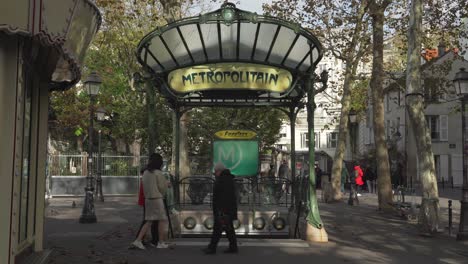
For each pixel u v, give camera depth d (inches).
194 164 1090.1
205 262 348.2
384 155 739.4
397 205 705.0
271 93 530.6
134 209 786.8
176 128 546.0
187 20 403.9
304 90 476.7
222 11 398.9
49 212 710.5
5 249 225.8
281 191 512.1
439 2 807.1
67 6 238.1
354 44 890.7
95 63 1237.7
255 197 509.7
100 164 1018.7
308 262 352.5
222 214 380.8
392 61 1334.9
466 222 485.7
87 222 590.2
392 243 462.0
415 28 549.3
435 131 1887.3
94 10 272.5
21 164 273.4
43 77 328.5
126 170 1112.8
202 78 436.5
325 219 658.8
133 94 1245.7
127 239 458.9
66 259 353.7
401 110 1882.4
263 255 376.5
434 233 509.0
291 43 420.2
